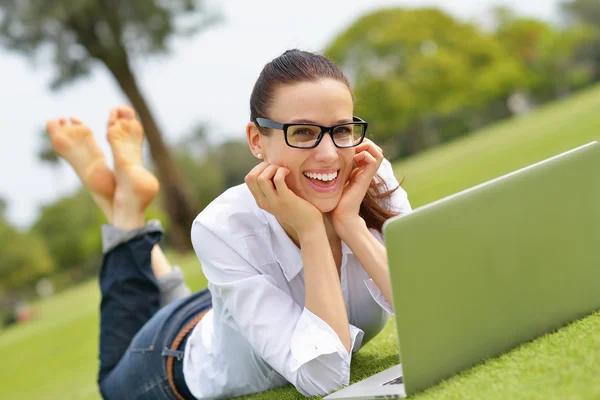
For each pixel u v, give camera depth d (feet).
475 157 48.73
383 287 6.35
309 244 6.20
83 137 10.31
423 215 4.92
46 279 112.88
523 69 127.65
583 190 5.73
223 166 110.52
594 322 5.56
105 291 9.53
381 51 108.06
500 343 5.38
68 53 53.06
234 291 6.42
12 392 19.71
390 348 7.49
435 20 110.93
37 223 114.83
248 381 7.12
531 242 5.46
